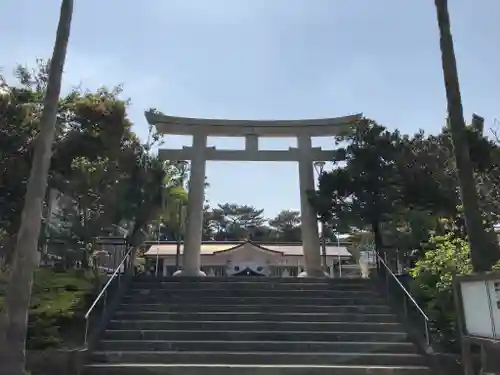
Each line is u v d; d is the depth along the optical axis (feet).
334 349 34.37
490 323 23.13
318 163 60.54
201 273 55.47
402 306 39.83
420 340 34.04
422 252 49.65
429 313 36.17
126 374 30.17
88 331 34.50
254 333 36.06
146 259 104.73
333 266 110.63
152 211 51.44
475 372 29.68
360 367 30.96
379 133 51.57
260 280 46.93
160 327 37.19
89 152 46.29
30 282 25.16
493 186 44.34
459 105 30.37
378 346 34.40
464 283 25.98
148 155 53.57
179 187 68.13
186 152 59.21
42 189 26.22
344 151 53.52
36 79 52.08
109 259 63.87
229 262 107.34
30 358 29.84
